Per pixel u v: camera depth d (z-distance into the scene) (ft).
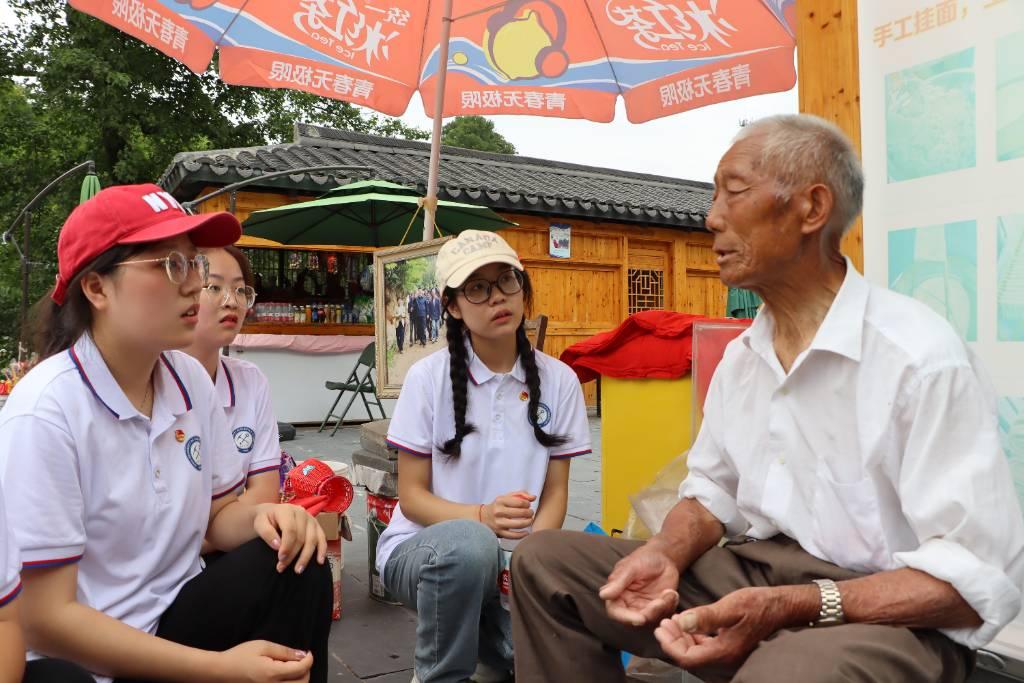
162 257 4.98
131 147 50.93
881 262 7.67
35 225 53.78
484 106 13.17
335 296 31.22
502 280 7.36
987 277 6.86
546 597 5.35
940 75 7.14
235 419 8.00
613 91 13.34
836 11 8.02
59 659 4.38
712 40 12.22
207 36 11.06
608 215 33.50
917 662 4.03
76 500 4.88
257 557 5.63
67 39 48.93
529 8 12.75
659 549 5.32
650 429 9.88
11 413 4.84
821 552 4.88
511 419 7.69
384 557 7.42
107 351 5.20
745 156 4.75
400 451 7.64
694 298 38.14
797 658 3.95
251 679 5.01
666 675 7.64
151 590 5.38
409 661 8.37
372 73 12.67
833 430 4.74
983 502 4.09
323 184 28.53
